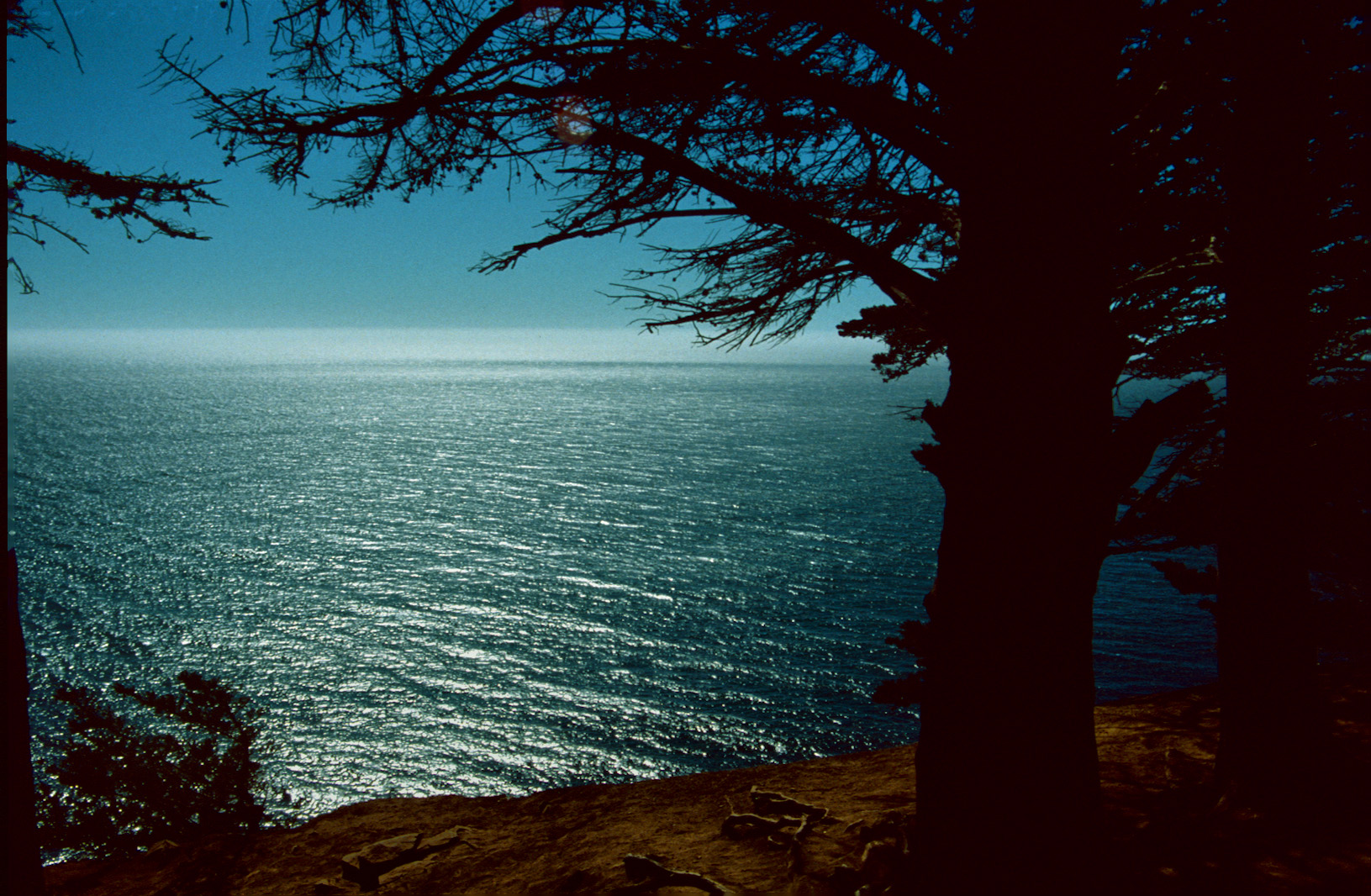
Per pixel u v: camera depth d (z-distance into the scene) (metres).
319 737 53.12
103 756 9.01
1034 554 3.57
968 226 3.89
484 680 63.75
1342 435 5.46
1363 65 4.66
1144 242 4.80
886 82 4.50
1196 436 5.93
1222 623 5.34
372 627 77.88
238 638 74.06
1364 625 6.39
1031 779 3.57
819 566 98.56
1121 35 3.60
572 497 152.88
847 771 7.52
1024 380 3.57
